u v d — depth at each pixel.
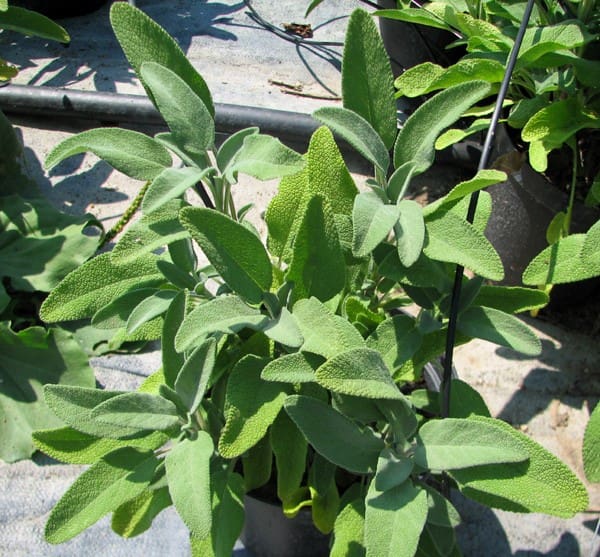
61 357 0.76
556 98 0.78
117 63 1.25
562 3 0.76
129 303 0.50
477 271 0.41
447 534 0.45
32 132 1.13
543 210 0.76
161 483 0.46
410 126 0.45
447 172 1.05
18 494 0.70
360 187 1.03
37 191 0.96
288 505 0.48
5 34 1.32
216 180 0.47
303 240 0.45
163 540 0.66
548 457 0.41
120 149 0.46
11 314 0.83
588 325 0.84
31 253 0.84
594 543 0.66
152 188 0.43
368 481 0.50
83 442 0.48
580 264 0.53
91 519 0.43
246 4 1.38
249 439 0.42
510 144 0.79
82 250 0.84
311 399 0.42
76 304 0.50
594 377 0.79
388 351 0.46
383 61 0.46
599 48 0.73
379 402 0.43
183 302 0.46
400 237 0.41
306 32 1.32
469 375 0.80
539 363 0.81
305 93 1.18
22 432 0.72
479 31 0.77
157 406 0.44
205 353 0.43
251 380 0.44
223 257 0.42
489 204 0.52
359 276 0.54
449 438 0.41
